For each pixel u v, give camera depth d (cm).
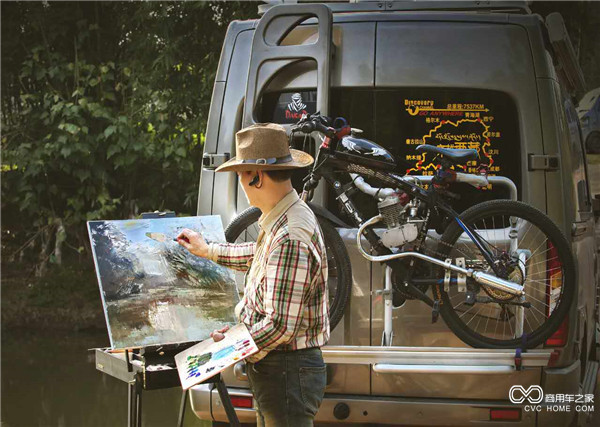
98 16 985
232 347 256
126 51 968
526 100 389
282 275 251
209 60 902
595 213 532
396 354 365
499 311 384
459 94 395
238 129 419
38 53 971
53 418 592
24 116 976
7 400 640
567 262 375
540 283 380
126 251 313
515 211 373
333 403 386
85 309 941
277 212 263
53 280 988
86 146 899
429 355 363
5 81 984
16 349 827
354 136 397
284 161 263
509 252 380
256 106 407
